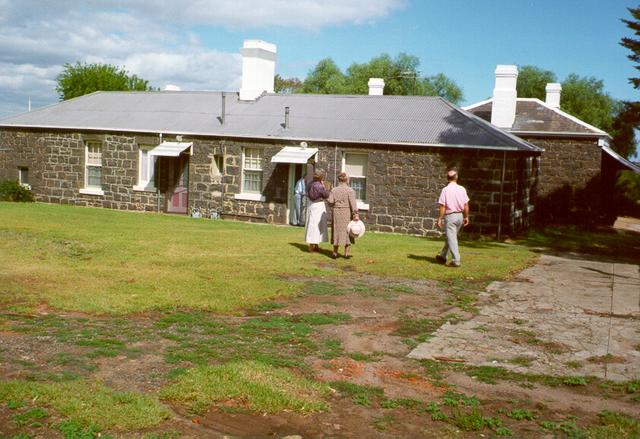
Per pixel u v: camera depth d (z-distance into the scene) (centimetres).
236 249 1474
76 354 663
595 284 1190
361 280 1160
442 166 2042
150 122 2559
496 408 580
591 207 2708
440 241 1875
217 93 2777
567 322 888
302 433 511
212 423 518
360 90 5928
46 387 550
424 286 1123
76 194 2661
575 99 5434
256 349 714
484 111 3036
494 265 1358
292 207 2269
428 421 544
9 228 1650
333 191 1391
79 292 938
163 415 518
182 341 730
